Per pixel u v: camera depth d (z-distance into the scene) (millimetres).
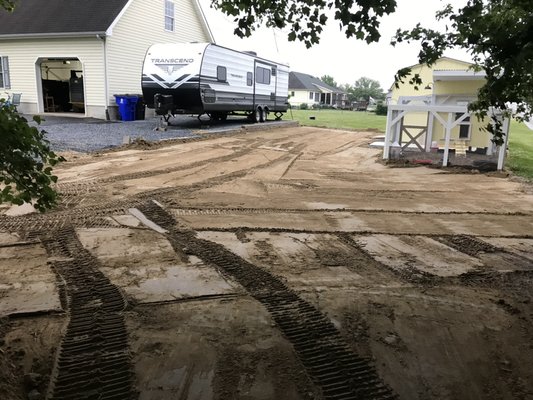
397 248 5375
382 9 3594
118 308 3697
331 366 3012
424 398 2719
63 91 22000
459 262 4965
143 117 19922
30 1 21234
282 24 3955
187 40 23906
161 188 8070
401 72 4363
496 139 4582
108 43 18703
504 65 3719
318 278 4422
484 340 3373
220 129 17453
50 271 4395
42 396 2637
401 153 12211
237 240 5465
